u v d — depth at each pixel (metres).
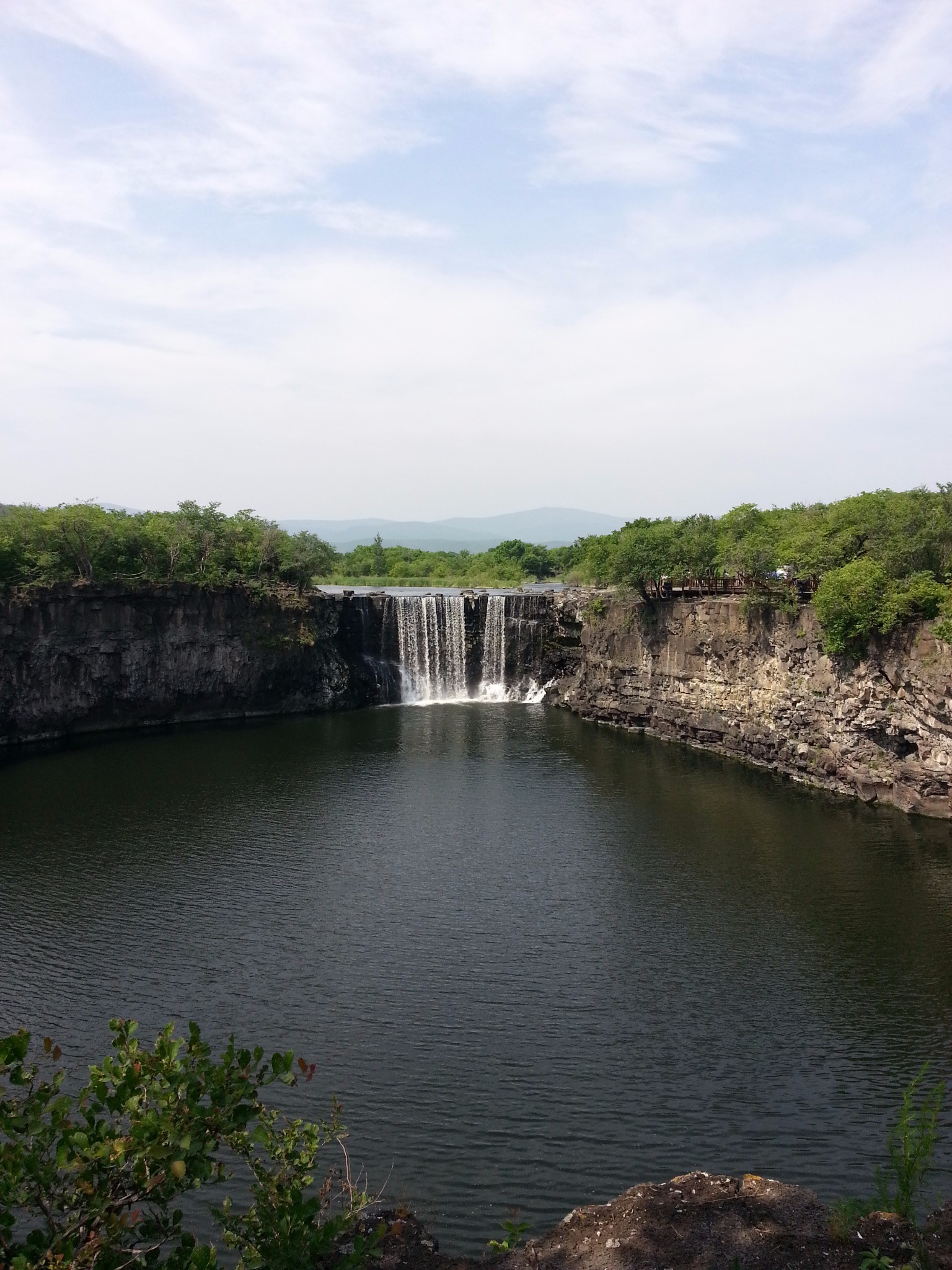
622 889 56.06
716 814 70.62
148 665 103.75
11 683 94.12
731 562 87.44
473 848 63.34
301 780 81.00
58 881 57.38
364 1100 35.69
